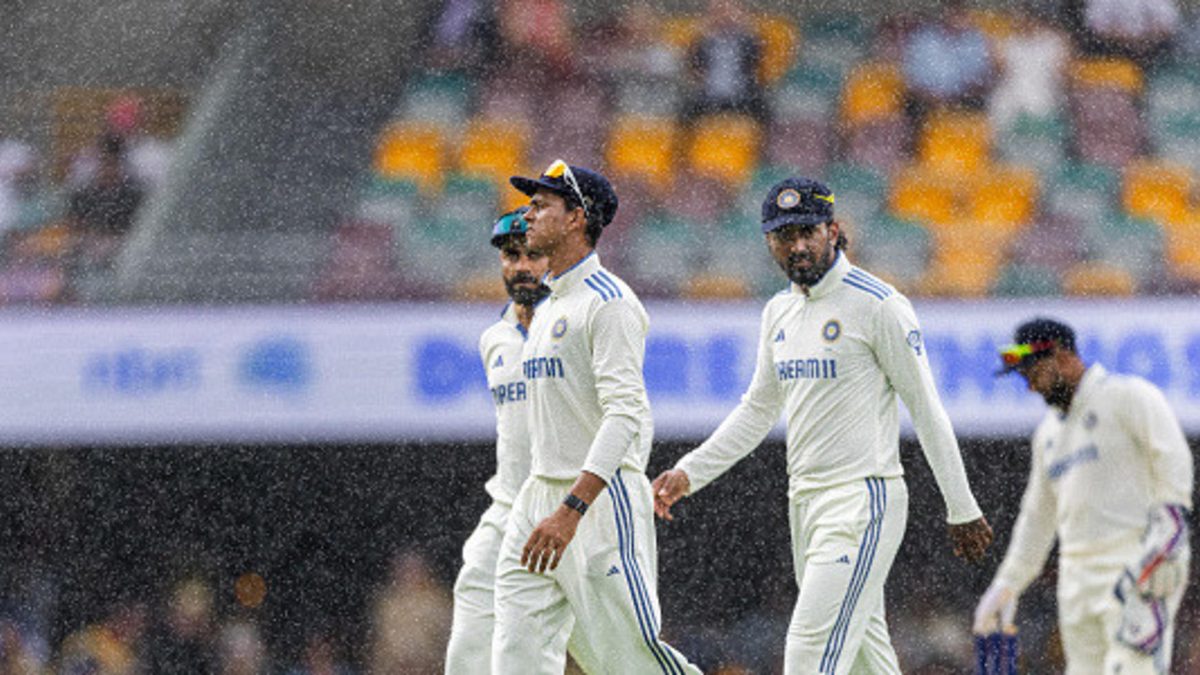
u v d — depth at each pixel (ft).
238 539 152.87
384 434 131.44
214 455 153.79
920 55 172.04
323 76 173.06
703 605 145.79
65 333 133.08
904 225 159.94
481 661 77.36
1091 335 132.67
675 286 152.46
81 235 155.74
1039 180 162.71
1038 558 70.90
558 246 68.59
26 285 147.23
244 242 153.89
